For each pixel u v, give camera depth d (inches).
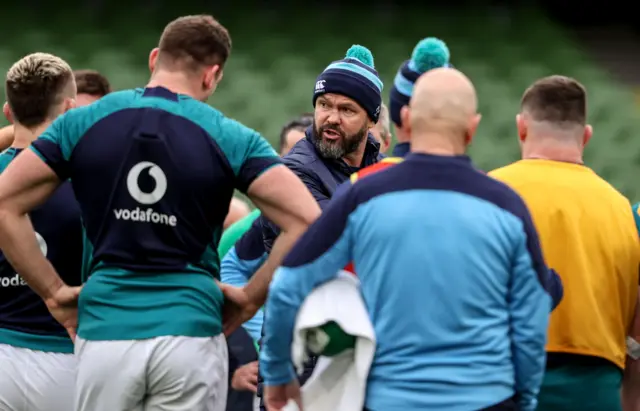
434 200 402.9
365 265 406.0
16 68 536.1
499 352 402.9
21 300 531.2
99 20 2581.2
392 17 2800.2
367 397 407.5
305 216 461.7
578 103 521.3
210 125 461.1
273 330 414.0
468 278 399.2
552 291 434.3
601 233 506.0
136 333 451.2
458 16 2829.7
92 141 456.8
